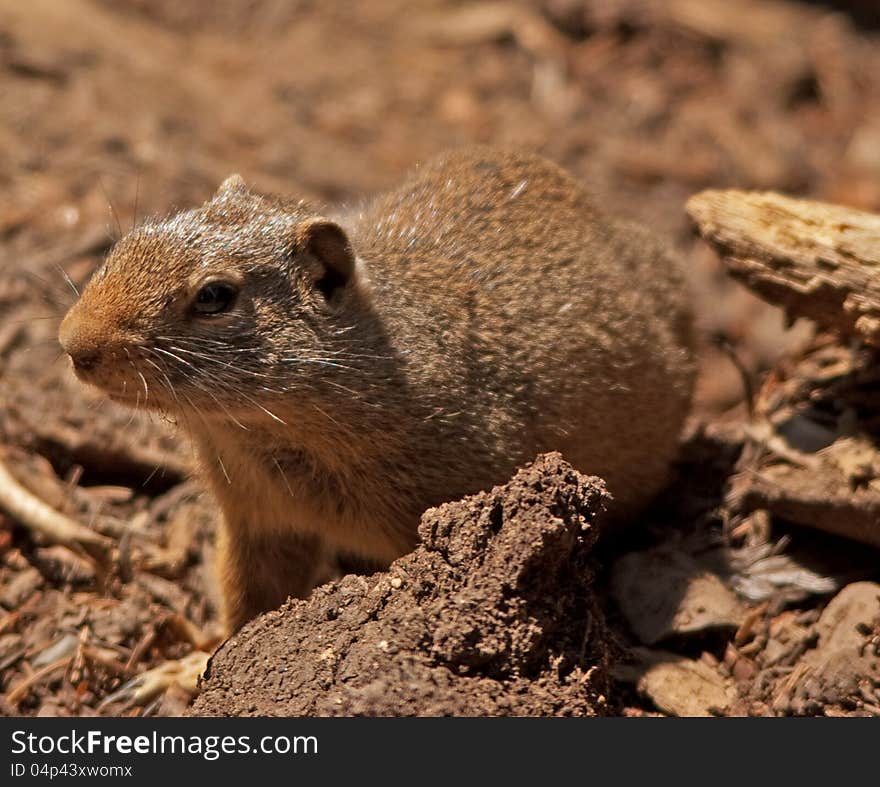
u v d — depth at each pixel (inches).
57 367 525.7
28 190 649.6
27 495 448.1
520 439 399.9
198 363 360.5
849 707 369.4
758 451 467.8
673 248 516.7
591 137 828.0
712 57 906.1
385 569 429.7
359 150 792.3
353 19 952.3
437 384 386.9
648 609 410.9
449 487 389.4
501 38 927.0
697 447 492.7
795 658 391.9
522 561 323.9
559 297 422.0
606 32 924.0
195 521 478.0
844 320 428.8
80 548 439.5
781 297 444.5
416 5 969.5
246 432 381.1
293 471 389.7
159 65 831.1
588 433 418.6
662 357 450.3
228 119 786.8
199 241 367.2
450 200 447.8
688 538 451.5
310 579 437.7
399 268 407.8
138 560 454.0
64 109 729.0
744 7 957.8
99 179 670.5
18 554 441.7
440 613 327.3
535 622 326.3
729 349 498.9
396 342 385.4
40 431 491.2
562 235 444.1
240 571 426.6
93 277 379.6
